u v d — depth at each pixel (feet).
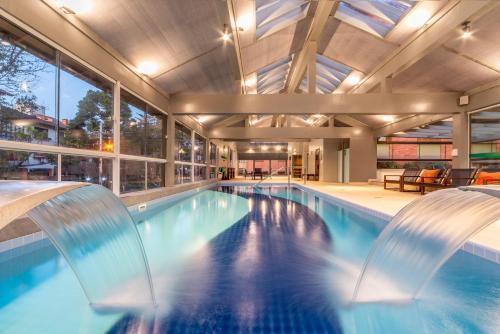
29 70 10.56
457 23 15.07
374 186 35.60
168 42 16.24
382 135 39.60
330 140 50.16
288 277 7.93
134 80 17.90
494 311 6.21
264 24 19.22
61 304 6.40
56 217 5.53
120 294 6.71
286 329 5.44
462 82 21.57
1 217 3.25
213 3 13.76
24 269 8.39
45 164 11.23
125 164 17.87
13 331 5.41
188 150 33.42
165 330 5.37
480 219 5.13
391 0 17.35
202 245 11.03
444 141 52.44
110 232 6.87
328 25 22.09
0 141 8.84
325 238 12.10
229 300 6.58
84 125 14.14
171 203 22.94
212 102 24.00
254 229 13.80
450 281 7.68
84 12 11.89
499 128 20.25
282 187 41.68
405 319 5.88
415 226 6.67
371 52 23.22
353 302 6.51
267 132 41.01
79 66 13.14
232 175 68.18
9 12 9.03
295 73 34.42
